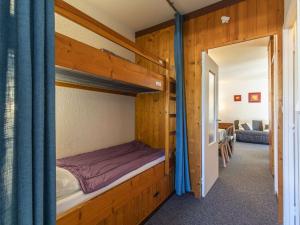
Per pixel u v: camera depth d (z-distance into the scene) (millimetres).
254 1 2156
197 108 2602
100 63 1442
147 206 2088
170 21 2938
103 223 1516
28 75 661
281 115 1941
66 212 1214
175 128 2812
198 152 2588
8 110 649
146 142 3221
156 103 3125
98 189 1447
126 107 3184
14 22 661
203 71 2559
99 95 2697
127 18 2887
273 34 2027
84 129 2479
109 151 2463
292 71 1860
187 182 2621
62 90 2223
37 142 684
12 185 646
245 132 7031
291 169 1856
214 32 2455
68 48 1196
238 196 2572
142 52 1997
